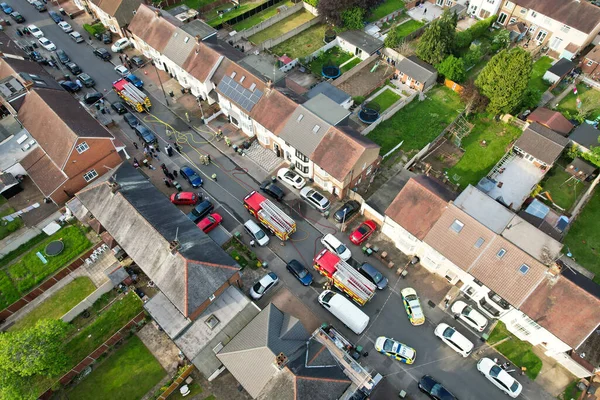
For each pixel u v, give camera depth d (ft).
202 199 180.96
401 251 165.78
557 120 201.05
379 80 237.04
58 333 123.13
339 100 209.67
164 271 133.80
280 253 164.66
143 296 150.10
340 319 143.23
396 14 282.56
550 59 253.24
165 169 186.60
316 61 248.52
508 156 196.85
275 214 165.78
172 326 132.87
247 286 154.61
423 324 146.10
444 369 136.26
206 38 217.36
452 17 235.20
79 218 164.04
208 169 192.24
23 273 157.07
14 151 181.98
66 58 239.09
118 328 141.59
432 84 232.32
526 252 134.82
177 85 231.30
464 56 242.58
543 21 253.03
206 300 133.08
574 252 165.07
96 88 228.02
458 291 153.99
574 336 125.59
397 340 142.41
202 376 133.49
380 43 246.88
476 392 131.64
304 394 108.17
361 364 136.56
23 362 114.32
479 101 210.18
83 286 153.79
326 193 183.93
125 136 205.46
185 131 208.03
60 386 129.08
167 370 134.51
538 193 183.62
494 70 198.08
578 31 239.50
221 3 285.02
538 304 130.72
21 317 146.61
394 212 155.63
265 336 119.34
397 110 217.56
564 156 197.16
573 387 131.75
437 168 193.67
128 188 156.35
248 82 194.59
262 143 200.34
